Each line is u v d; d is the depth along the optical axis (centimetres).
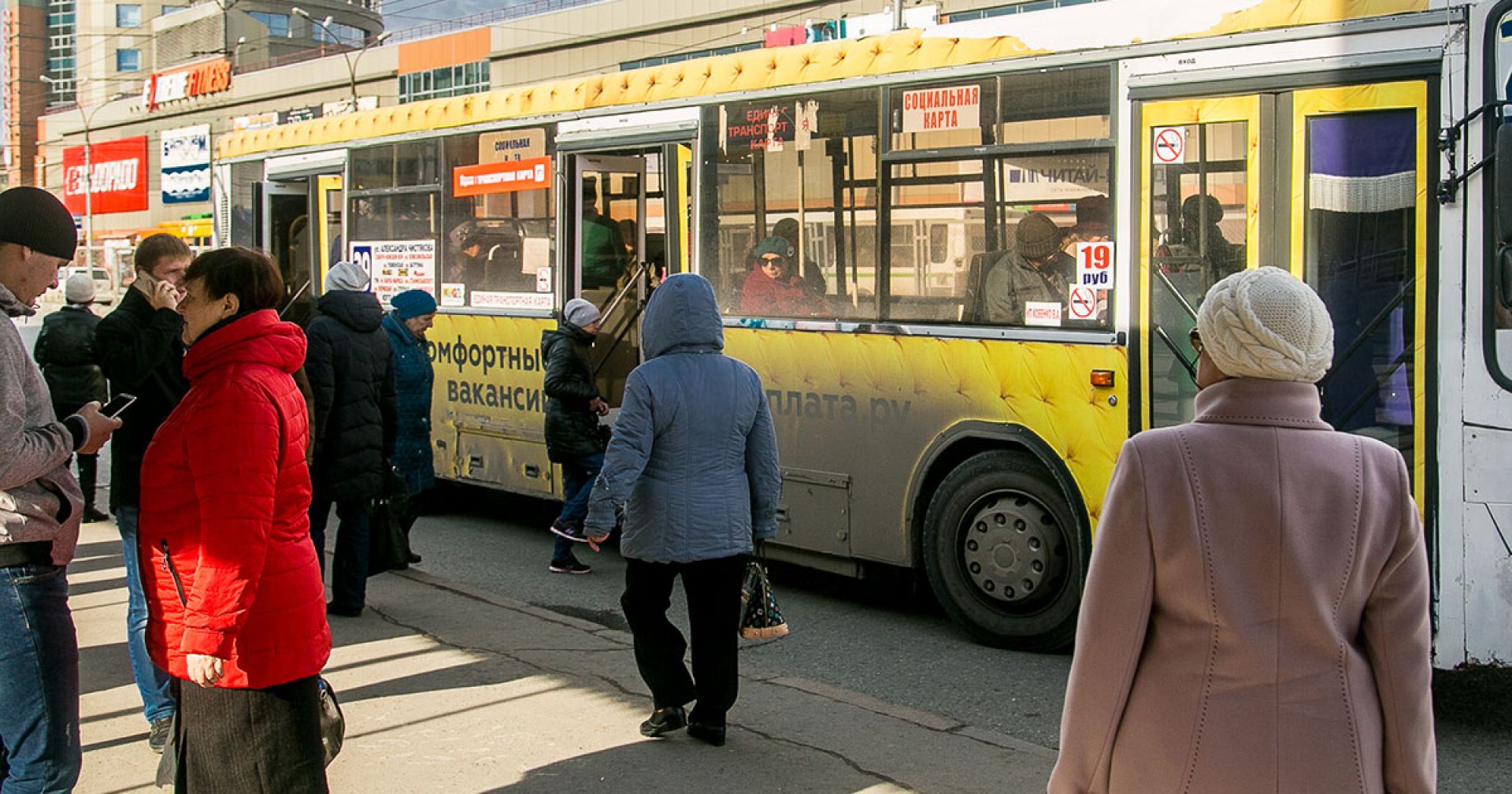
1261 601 246
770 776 485
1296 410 255
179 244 488
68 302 979
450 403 1084
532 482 1005
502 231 1021
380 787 475
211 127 7144
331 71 6469
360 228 1176
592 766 495
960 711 600
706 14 4588
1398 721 246
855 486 764
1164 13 641
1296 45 602
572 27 5112
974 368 706
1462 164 557
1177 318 641
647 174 999
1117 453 657
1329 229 595
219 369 352
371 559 723
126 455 492
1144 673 257
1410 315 571
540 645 662
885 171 746
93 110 8256
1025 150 688
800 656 695
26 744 374
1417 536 251
